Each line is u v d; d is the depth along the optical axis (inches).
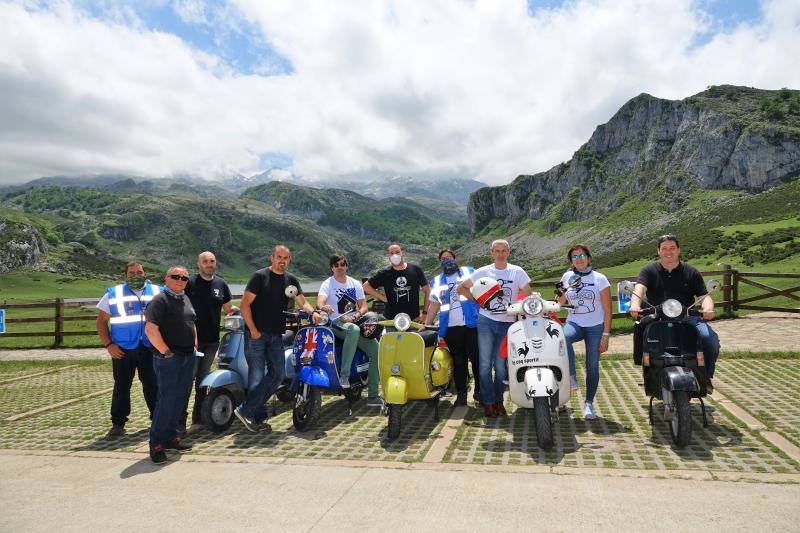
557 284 255.9
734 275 558.6
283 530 145.4
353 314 270.7
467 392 293.7
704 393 210.7
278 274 257.4
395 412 227.8
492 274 260.7
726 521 138.4
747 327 480.1
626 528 137.1
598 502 153.0
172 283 221.1
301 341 255.4
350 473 186.5
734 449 194.4
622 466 182.4
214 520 153.3
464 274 281.6
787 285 1019.3
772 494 153.4
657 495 155.8
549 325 221.5
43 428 265.6
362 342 278.1
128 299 249.9
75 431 259.6
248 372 251.3
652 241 6471.5
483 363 253.6
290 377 289.3
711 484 162.1
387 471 187.0
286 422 267.9
